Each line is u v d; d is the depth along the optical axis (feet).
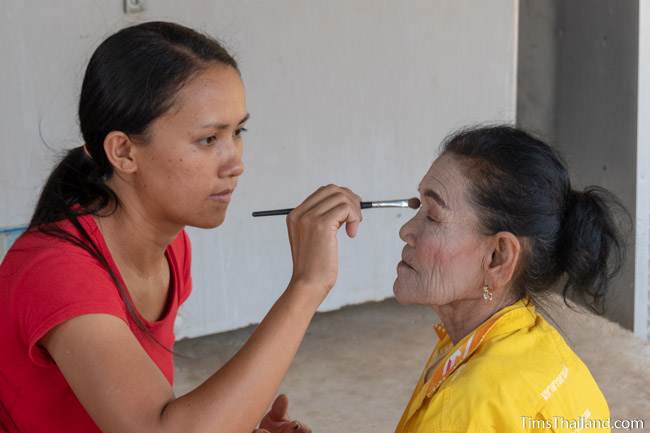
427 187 5.50
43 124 11.88
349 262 14.79
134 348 4.45
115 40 4.74
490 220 5.32
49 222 4.85
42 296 4.42
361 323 14.90
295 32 13.34
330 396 12.26
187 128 4.66
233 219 13.55
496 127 5.57
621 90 14.24
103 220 5.01
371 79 14.08
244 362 4.42
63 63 11.83
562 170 5.44
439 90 14.67
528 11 16.15
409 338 14.29
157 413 4.30
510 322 5.40
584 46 15.02
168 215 4.95
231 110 4.74
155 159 4.74
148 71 4.61
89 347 4.34
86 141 4.92
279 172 13.70
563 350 5.38
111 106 4.68
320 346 13.96
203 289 13.58
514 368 5.07
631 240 14.07
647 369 13.00
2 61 11.53
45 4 11.60
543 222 5.31
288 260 14.07
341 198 4.90
